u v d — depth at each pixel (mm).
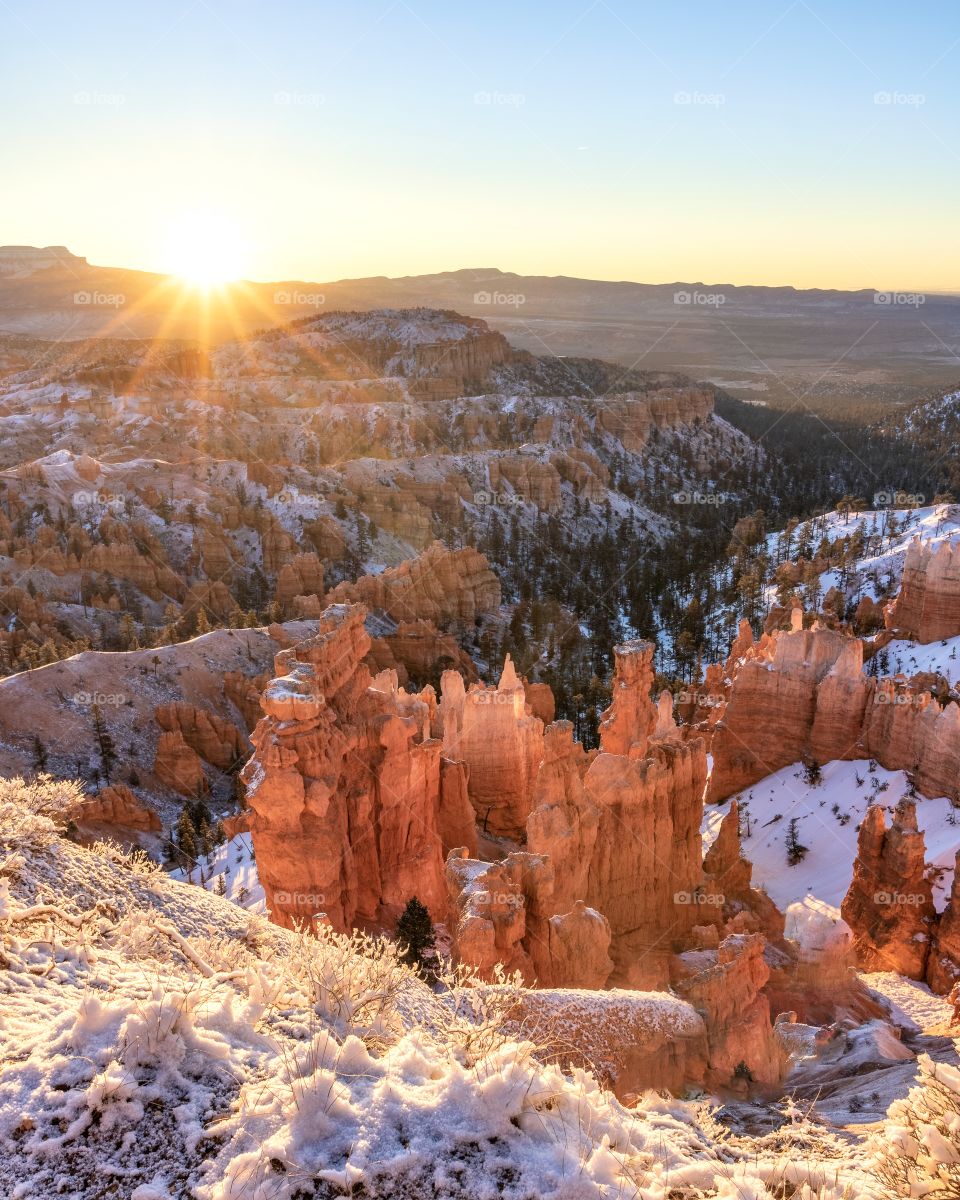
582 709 108438
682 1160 9477
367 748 34156
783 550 184500
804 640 70812
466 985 16281
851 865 57938
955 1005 37375
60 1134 7691
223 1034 9234
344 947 11805
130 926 12180
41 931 11367
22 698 94188
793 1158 10938
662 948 39812
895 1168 9578
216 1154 7676
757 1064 25062
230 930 14469
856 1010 38688
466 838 40562
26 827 13984
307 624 121375
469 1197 7605
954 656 83250
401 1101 8352
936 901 48062
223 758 99312
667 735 46125
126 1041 8438
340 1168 7660
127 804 75250
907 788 61531
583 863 36188
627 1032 21891
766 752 71625
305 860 28875
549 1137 8383
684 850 42500
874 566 143250
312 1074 8492
